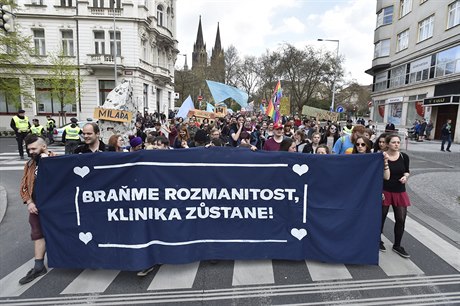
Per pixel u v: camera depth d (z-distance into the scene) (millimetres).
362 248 3828
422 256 4227
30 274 3602
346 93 52156
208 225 3824
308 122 13570
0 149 15680
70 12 28047
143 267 3637
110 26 28250
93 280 3605
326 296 3291
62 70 25500
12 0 21812
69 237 3723
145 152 3672
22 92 24578
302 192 3844
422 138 21953
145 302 3182
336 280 3596
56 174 3682
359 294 3330
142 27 29328
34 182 3707
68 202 3699
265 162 3812
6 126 27688
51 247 3727
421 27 25688
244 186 3809
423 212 6270
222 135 11742
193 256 3797
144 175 3670
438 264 3998
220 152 3777
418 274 3740
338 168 3836
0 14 11125
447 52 21453
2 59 22422
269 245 3891
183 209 3750
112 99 11688
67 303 3172
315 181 3842
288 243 3895
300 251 3896
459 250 4434
